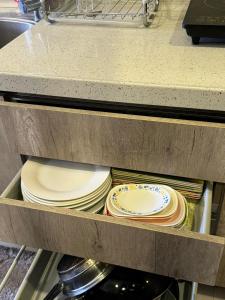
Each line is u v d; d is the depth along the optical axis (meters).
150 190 0.76
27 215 0.66
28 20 1.20
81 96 0.69
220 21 0.73
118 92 0.66
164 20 0.94
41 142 0.76
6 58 0.77
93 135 0.71
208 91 0.61
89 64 0.72
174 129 0.64
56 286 0.88
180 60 0.71
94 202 0.74
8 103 0.73
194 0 0.87
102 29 0.91
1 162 0.86
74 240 0.68
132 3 1.08
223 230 0.85
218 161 0.67
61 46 0.82
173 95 0.63
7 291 1.17
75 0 1.07
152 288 0.78
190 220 0.75
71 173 0.81
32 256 1.28
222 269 0.90
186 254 0.60
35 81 0.69
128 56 0.75
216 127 0.62
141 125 0.66
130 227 0.60
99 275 0.78
